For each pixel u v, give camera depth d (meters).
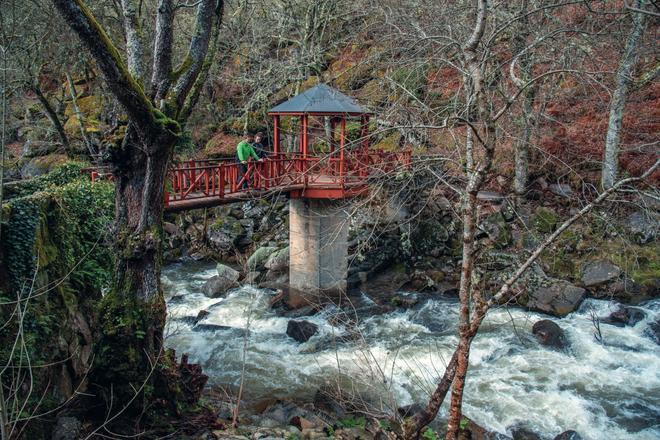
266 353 10.87
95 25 5.35
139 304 6.86
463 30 9.34
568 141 13.95
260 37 20.28
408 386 9.20
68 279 7.37
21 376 5.72
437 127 4.79
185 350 11.02
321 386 9.38
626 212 13.38
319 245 13.44
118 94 5.82
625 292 12.20
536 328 10.91
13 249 6.09
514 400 8.70
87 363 7.42
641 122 14.63
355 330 9.38
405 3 11.03
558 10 12.38
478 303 4.54
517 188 14.70
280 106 13.42
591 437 7.71
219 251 17.75
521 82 5.43
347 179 12.79
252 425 7.55
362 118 12.55
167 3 6.74
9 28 12.13
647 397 8.72
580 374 9.46
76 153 20.55
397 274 14.70
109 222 7.93
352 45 17.78
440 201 15.12
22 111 23.86
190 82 7.02
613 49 12.23
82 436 6.24
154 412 6.92
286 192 12.75
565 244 13.44
